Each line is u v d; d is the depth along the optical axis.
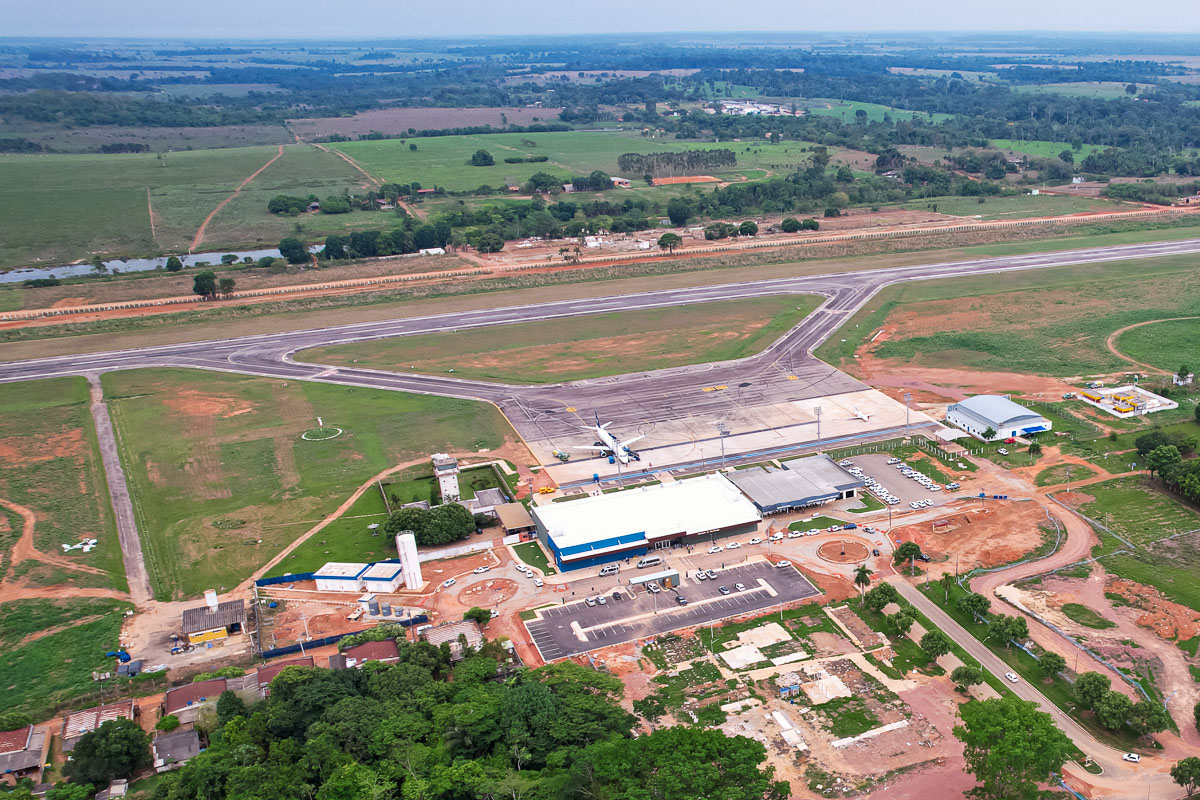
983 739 103.44
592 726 111.88
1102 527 164.38
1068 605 141.50
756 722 118.81
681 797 96.44
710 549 165.38
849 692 124.38
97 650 140.75
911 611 136.62
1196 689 121.62
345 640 138.12
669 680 128.75
